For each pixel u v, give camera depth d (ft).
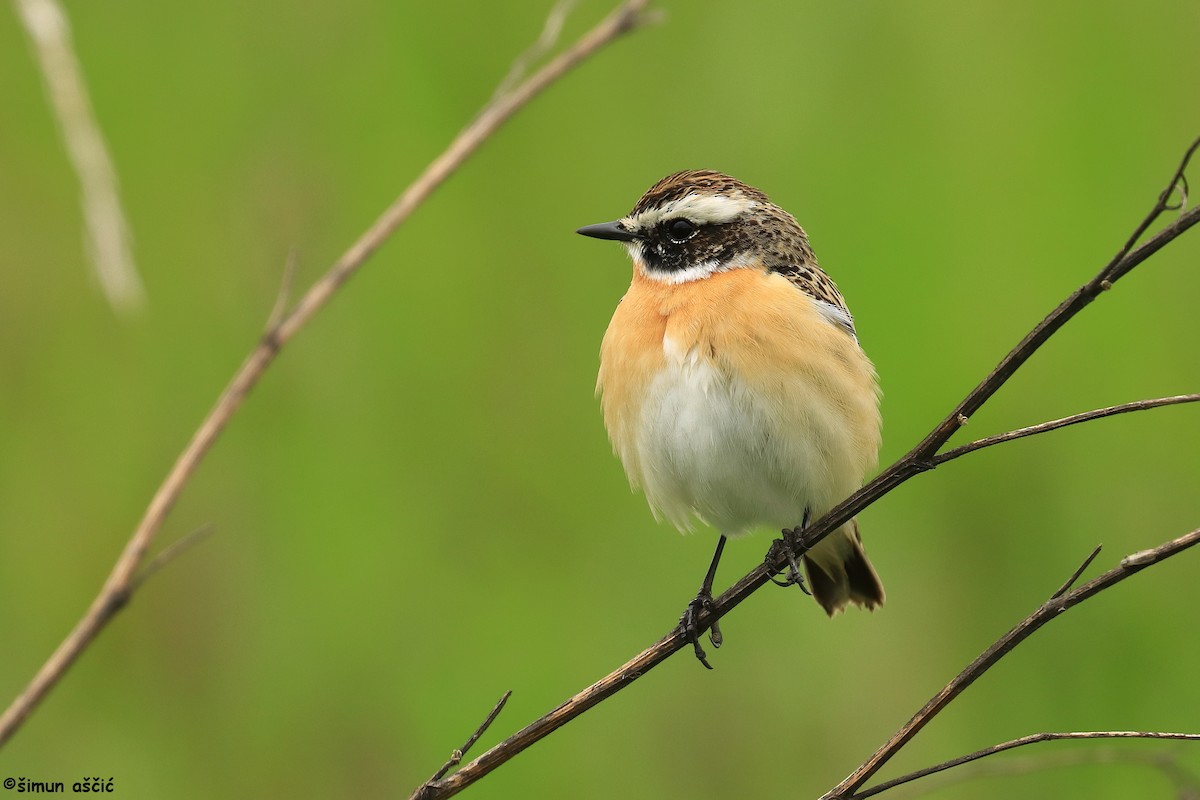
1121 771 35.96
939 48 42.04
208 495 38.17
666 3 41.73
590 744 36.81
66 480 38.47
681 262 31.58
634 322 31.07
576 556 38.55
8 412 38.83
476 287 40.19
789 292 30.25
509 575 38.19
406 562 38.04
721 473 30.17
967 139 41.29
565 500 39.09
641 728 36.96
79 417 38.93
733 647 37.78
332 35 41.14
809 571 33.47
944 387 39.73
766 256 31.42
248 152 40.24
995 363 39.63
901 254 40.29
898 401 39.83
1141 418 39.55
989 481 39.50
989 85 41.88
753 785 36.45
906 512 39.47
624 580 38.34
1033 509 39.27
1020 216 40.73
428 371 39.58
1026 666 37.58
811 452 29.66
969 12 42.42
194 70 41.01
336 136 40.57
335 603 37.47
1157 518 38.47
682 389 29.94
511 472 39.11
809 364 29.45
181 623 37.27
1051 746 36.50
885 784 20.79
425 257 40.16
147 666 37.06
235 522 37.99
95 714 36.65
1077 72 41.88
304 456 38.73
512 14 41.24
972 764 36.22
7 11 40.37
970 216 40.70
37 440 38.75
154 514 23.11
